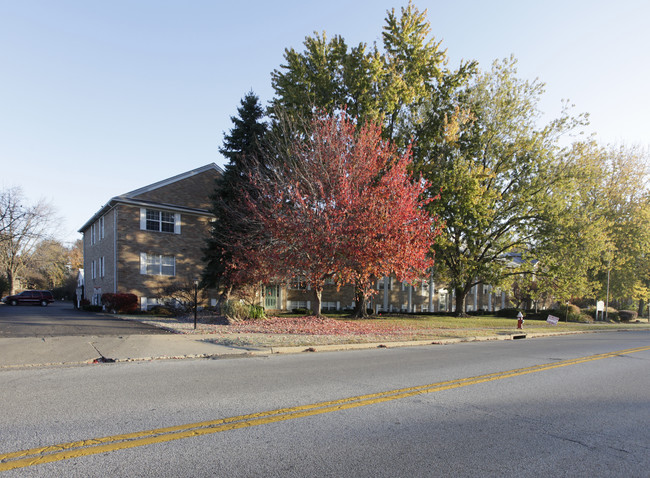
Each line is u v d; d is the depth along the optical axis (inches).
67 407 228.2
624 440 200.7
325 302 1353.3
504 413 239.8
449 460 169.8
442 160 970.1
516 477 155.9
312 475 151.6
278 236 701.3
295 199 700.0
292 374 332.2
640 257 1627.7
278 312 1164.5
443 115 975.0
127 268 1021.2
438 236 960.3
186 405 236.1
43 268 2349.9
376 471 156.9
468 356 466.6
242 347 459.5
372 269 689.6
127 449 171.0
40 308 1266.0
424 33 941.8
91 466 153.9
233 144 932.6
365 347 528.1
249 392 269.3
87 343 442.6
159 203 1067.3
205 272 951.6
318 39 924.6
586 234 1085.8
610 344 653.9
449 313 1451.8
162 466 155.6
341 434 196.5
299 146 775.1
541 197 1078.4
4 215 1775.3
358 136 779.4
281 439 187.6
